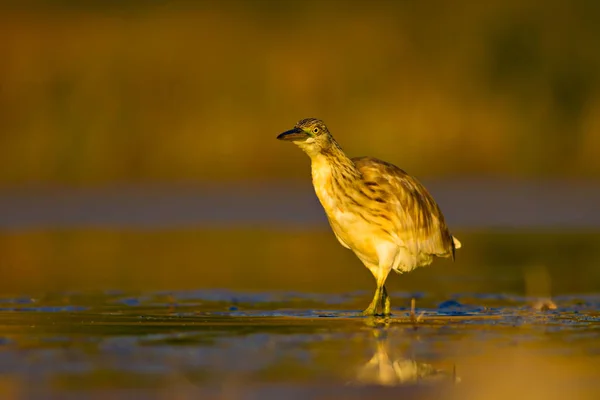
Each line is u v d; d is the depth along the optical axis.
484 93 27.30
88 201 22.64
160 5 29.34
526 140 26.61
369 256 11.68
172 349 8.77
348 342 9.16
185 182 24.78
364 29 28.31
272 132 25.91
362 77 26.94
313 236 19.08
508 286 13.59
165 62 26.81
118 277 14.12
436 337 9.45
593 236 18.89
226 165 25.36
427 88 27.03
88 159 25.20
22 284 13.43
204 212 21.62
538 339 9.37
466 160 26.17
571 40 28.59
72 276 14.22
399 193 11.60
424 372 8.09
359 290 13.16
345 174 11.42
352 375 7.94
